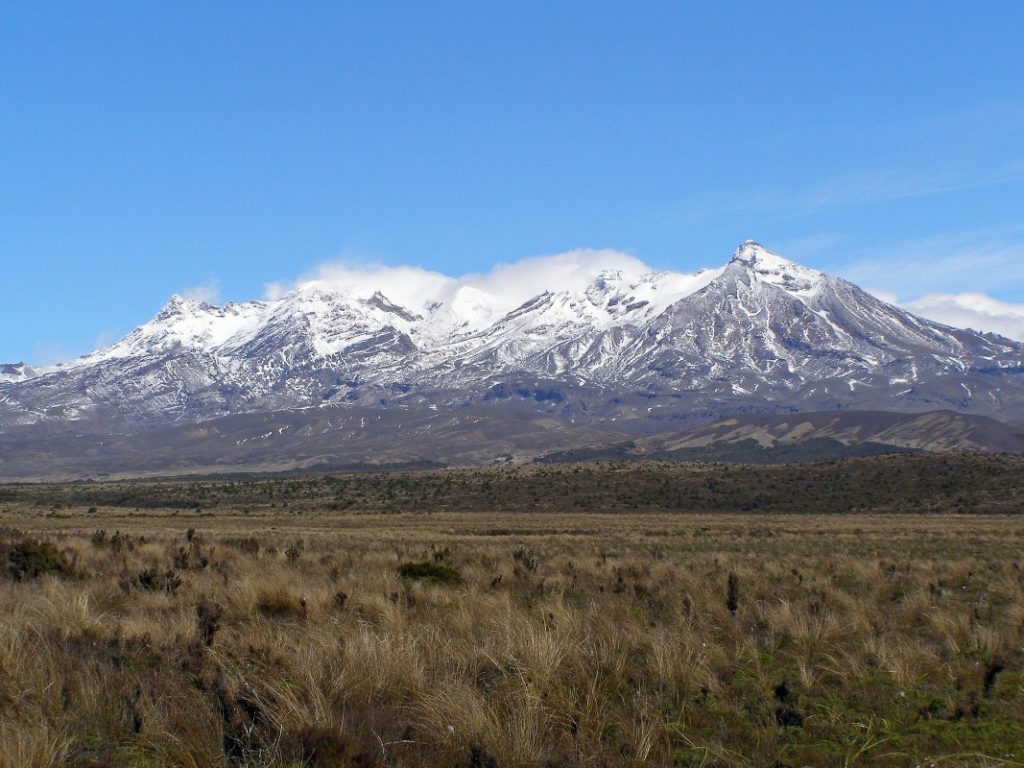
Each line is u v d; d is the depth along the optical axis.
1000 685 13.84
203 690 12.11
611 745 11.09
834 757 10.88
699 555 40.03
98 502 139.88
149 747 10.59
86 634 15.70
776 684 13.63
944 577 28.14
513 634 14.69
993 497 104.19
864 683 13.85
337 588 21.31
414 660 13.16
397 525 83.00
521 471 146.38
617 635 15.36
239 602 18.98
